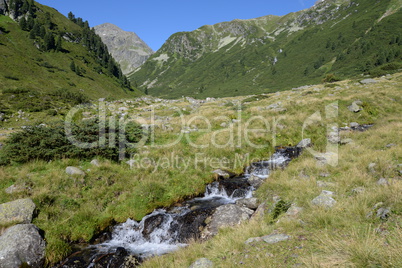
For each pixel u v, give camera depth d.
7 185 9.62
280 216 7.12
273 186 10.12
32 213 8.09
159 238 8.54
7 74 66.38
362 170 9.48
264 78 145.62
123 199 10.14
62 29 131.12
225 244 5.86
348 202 6.58
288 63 150.38
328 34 159.75
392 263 3.46
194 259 5.69
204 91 166.38
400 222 4.79
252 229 6.58
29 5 125.81
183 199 11.14
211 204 10.44
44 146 12.54
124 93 106.44
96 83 97.94
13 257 6.45
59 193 9.60
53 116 34.41
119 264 7.07
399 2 141.62
